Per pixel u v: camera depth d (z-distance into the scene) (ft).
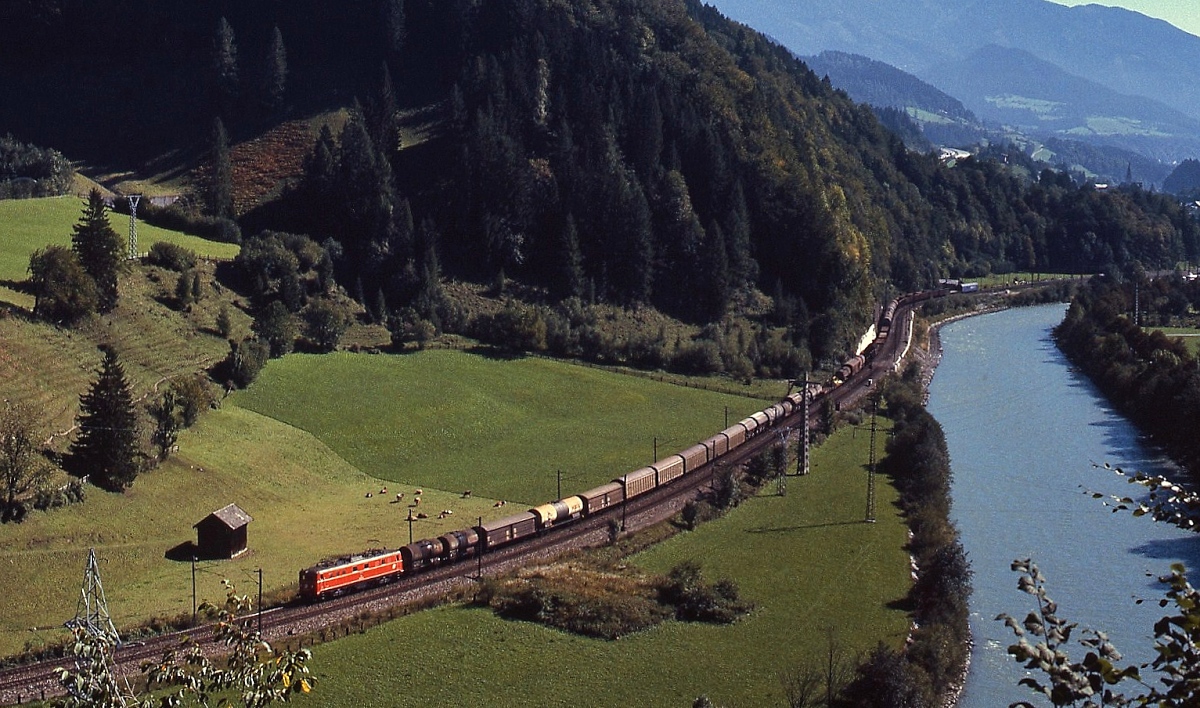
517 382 550.36
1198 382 484.74
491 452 461.78
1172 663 67.67
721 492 403.34
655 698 246.06
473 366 559.38
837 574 333.42
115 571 301.43
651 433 497.87
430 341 579.07
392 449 449.89
